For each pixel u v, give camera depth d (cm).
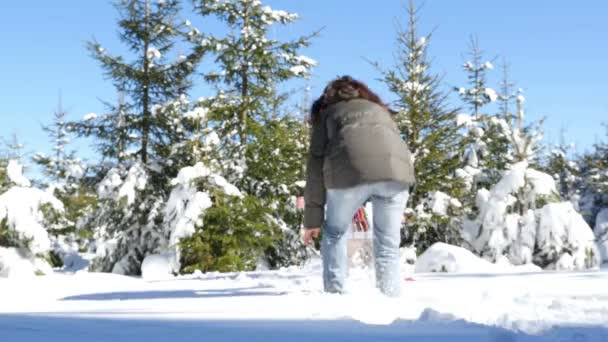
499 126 1302
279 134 1395
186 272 1205
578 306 202
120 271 1358
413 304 199
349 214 264
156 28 1482
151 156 1466
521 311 189
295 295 221
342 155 256
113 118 1472
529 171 1122
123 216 1390
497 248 1076
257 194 1417
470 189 1308
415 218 1234
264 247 1286
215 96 1414
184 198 1215
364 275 364
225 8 1457
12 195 1095
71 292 326
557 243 1051
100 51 1459
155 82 1494
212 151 1328
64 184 1555
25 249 1106
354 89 274
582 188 2148
